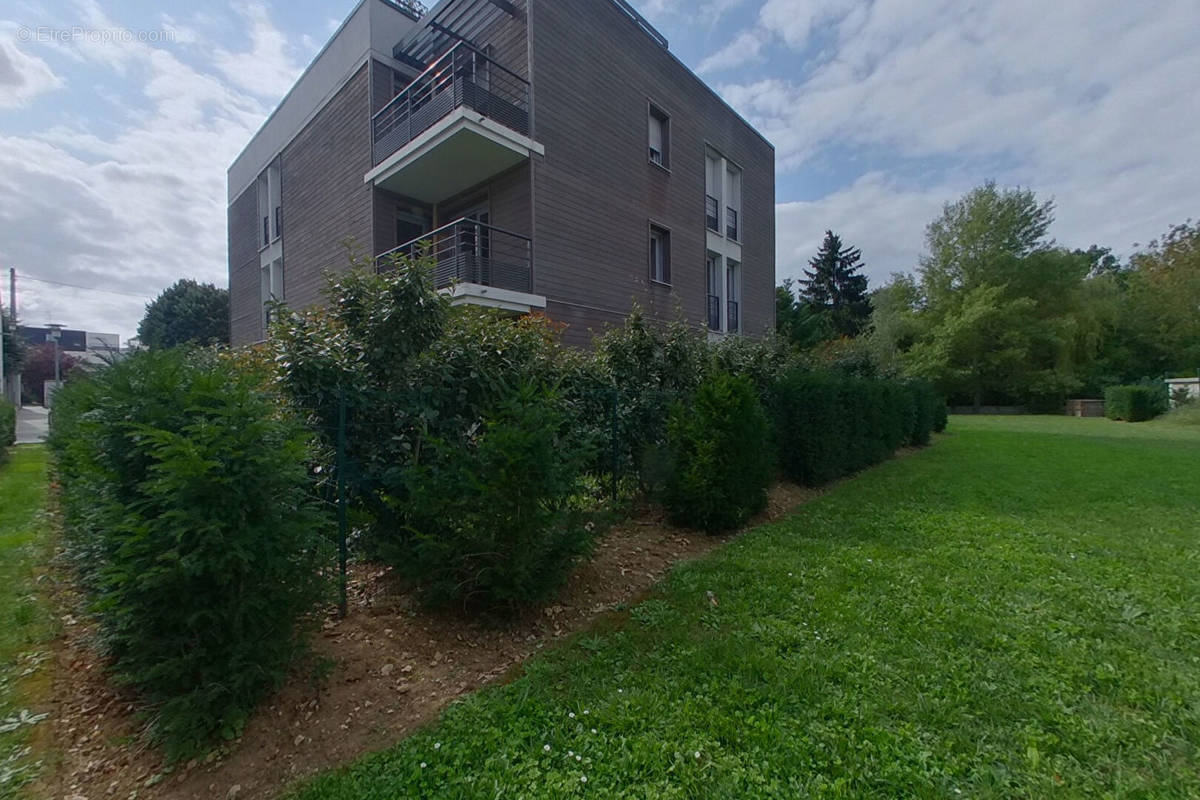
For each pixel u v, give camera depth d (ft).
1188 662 8.96
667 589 12.48
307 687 8.38
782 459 24.98
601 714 7.70
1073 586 12.23
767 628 10.29
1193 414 59.31
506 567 10.26
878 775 6.43
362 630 10.23
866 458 30.50
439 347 13.91
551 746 7.11
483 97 29.68
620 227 37.32
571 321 33.55
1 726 7.62
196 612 6.89
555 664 9.25
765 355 27.99
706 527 17.56
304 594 7.93
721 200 49.11
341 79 38.50
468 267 29.50
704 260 46.03
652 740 7.13
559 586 11.21
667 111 42.06
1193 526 17.53
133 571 6.69
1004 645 9.53
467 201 35.88
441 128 28.76
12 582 13.00
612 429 19.29
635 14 39.34
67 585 12.81
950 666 8.82
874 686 8.29
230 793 6.58
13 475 29.71
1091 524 17.80
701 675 8.71
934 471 29.09
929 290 96.73
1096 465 30.48
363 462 12.24
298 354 11.62
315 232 41.81
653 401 21.26
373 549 11.85
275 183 49.08
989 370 89.71
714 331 47.50
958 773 6.49
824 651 9.38
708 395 18.11
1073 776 6.41
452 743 7.24
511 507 10.11
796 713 7.70
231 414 7.29
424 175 33.42
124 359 9.29
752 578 12.94
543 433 10.36
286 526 7.44
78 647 9.88
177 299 92.17
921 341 95.66
